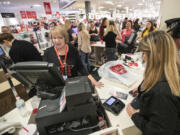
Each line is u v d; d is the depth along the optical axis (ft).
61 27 4.05
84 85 2.30
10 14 18.67
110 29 10.36
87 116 2.51
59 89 2.58
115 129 2.18
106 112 3.18
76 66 4.59
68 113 2.27
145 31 11.03
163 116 1.63
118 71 4.97
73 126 2.46
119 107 3.21
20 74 2.23
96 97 3.52
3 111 6.27
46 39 10.43
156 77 1.85
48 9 17.42
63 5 20.58
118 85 4.41
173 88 1.66
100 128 2.59
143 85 2.08
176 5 5.65
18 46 5.21
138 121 2.21
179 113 1.72
